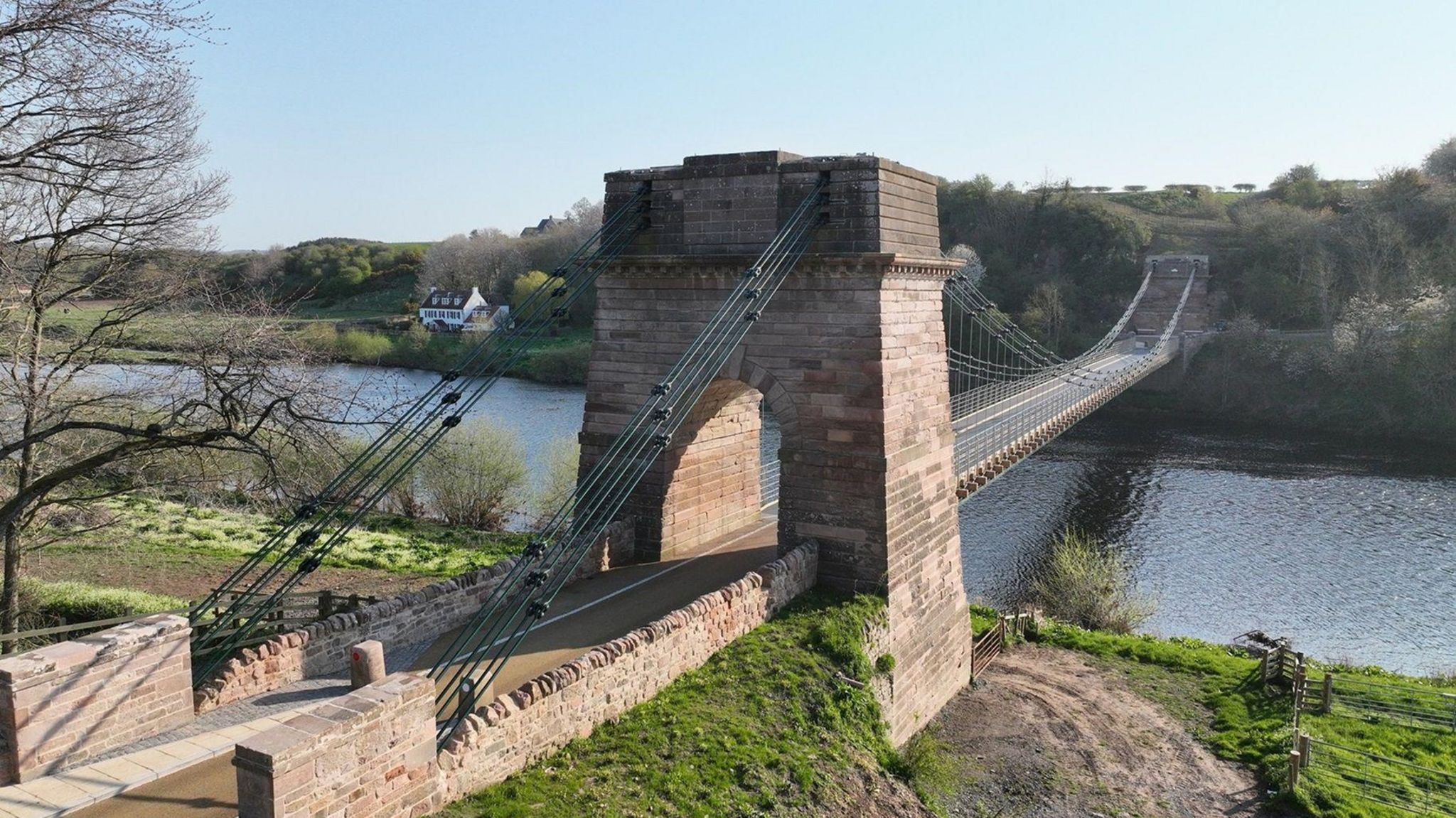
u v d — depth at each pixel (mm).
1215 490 56750
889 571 21453
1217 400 84188
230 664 15266
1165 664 28375
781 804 14938
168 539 33312
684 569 23812
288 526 17828
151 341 21125
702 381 23078
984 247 109312
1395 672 31750
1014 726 23562
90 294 21453
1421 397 73938
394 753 11945
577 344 89438
